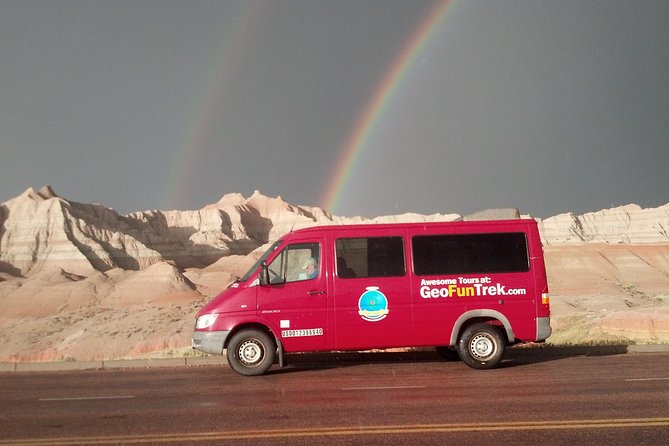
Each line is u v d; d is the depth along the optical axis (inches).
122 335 2532.0
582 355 610.2
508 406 364.5
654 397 384.5
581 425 315.6
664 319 974.4
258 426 326.0
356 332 527.8
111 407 384.2
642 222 7819.9
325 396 409.1
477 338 530.9
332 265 533.0
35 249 6909.5
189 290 5255.9
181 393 431.2
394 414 348.5
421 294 533.3
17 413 370.3
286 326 523.8
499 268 541.0
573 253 5324.8
